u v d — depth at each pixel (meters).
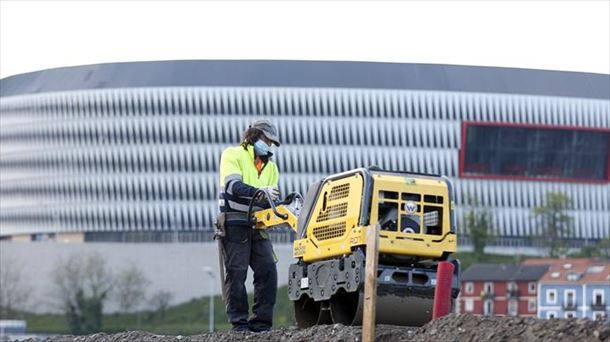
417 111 198.62
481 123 199.88
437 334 16.09
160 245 182.50
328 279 19.27
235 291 21.03
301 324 20.66
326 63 199.25
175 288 181.88
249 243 21.06
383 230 18.62
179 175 198.38
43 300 181.25
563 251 196.38
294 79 197.25
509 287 174.38
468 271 177.75
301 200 20.70
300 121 196.75
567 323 15.09
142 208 199.38
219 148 197.62
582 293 169.38
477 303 175.75
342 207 19.08
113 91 199.75
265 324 21.28
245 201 20.95
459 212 198.38
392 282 18.72
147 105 198.88
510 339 15.21
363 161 196.88
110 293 181.25
